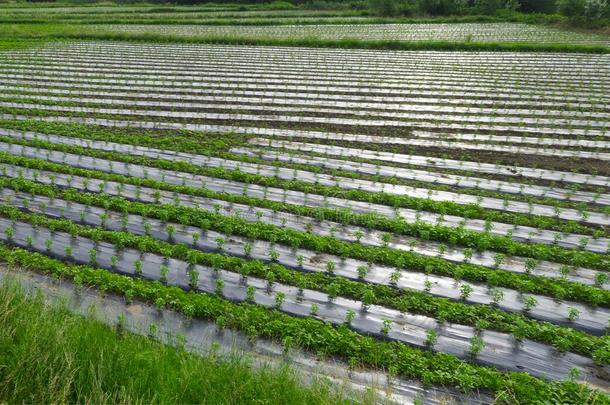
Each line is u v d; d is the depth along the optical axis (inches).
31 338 275.4
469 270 421.7
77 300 368.5
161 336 328.5
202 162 645.9
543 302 394.3
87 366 272.4
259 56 1347.2
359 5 2475.4
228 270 419.2
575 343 345.4
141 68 1173.7
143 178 598.5
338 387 295.6
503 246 464.4
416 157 673.6
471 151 700.0
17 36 1593.3
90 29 1788.9
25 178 588.1
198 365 282.7
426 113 861.8
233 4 2687.0
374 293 395.9
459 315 368.5
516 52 1387.8
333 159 665.6
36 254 419.8
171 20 1977.1
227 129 773.9
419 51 1421.0
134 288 378.3
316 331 342.0
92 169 623.2
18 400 247.3
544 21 1945.1
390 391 298.8
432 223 514.9
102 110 856.3
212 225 489.4
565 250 460.1
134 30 1777.8
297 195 565.0
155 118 821.2
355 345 330.3
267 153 680.4
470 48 1437.0
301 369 313.9
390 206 545.3
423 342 348.5
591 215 530.0
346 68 1194.0
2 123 768.9
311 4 2546.8
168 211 503.8
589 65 1195.9
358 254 443.8
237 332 344.8
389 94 971.9
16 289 333.1
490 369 319.3
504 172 633.0
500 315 369.4
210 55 1358.3
